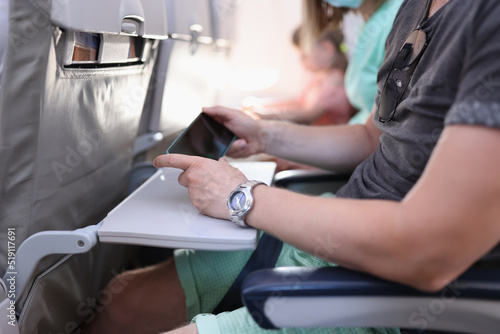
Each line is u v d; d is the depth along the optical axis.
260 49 3.41
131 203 1.03
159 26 1.28
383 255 0.71
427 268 0.70
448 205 0.66
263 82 3.43
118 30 0.99
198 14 1.89
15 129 0.84
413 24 1.01
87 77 1.00
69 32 0.86
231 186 0.93
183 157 0.99
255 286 0.76
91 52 1.00
